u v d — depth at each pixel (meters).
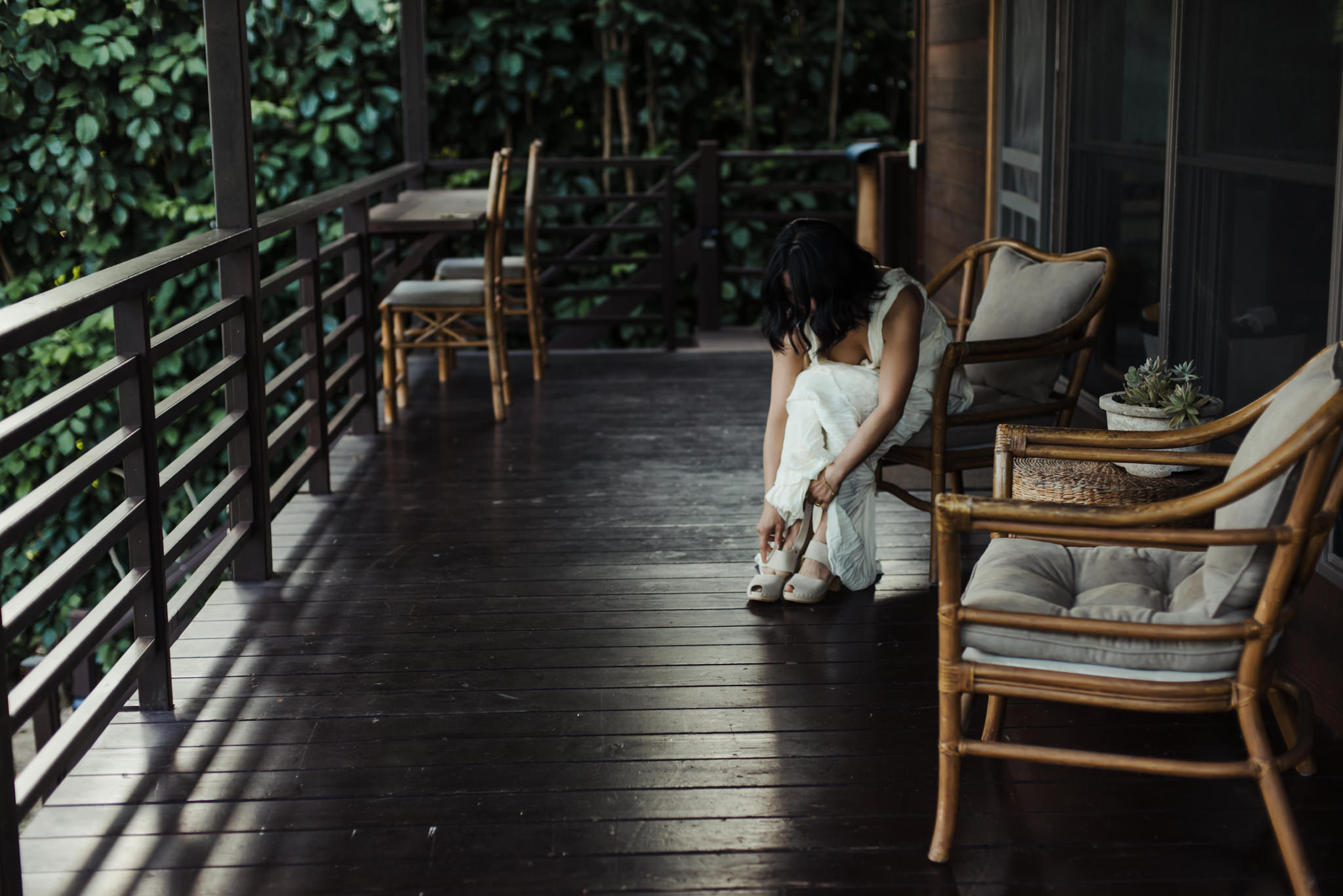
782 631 2.87
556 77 8.41
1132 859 1.94
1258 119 2.77
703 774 2.22
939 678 1.89
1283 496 1.73
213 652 2.79
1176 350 3.33
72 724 2.09
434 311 5.04
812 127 8.96
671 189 6.55
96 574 5.81
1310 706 1.99
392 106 7.61
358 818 2.10
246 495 3.20
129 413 2.35
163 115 6.40
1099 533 1.77
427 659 2.75
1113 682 1.80
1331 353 1.88
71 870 1.95
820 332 2.86
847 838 2.01
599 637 2.86
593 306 8.20
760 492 4.04
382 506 3.93
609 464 4.41
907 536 3.55
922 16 6.34
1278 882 1.88
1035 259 3.36
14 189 5.68
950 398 3.04
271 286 3.47
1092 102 4.02
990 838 2.01
